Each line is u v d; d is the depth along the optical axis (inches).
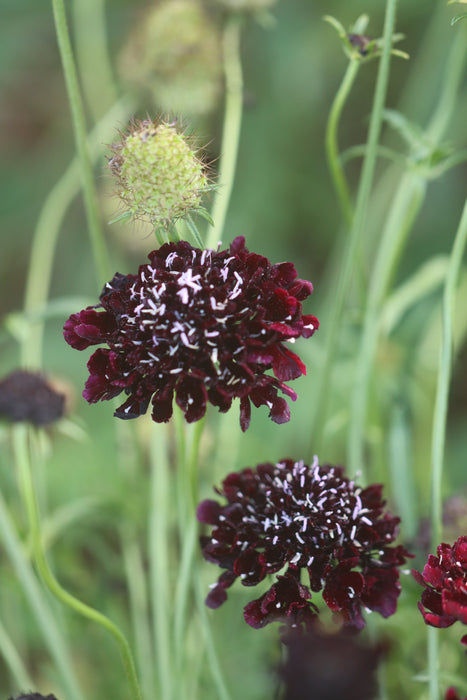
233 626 24.8
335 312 24.0
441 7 30.7
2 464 25.1
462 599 20.2
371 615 22.9
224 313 20.1
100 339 20.5
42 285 27.6
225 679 24.4
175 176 21.2
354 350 26.7
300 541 20.7
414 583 23.3
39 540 21.5
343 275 23.8
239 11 25.5
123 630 25.4
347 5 38.4
